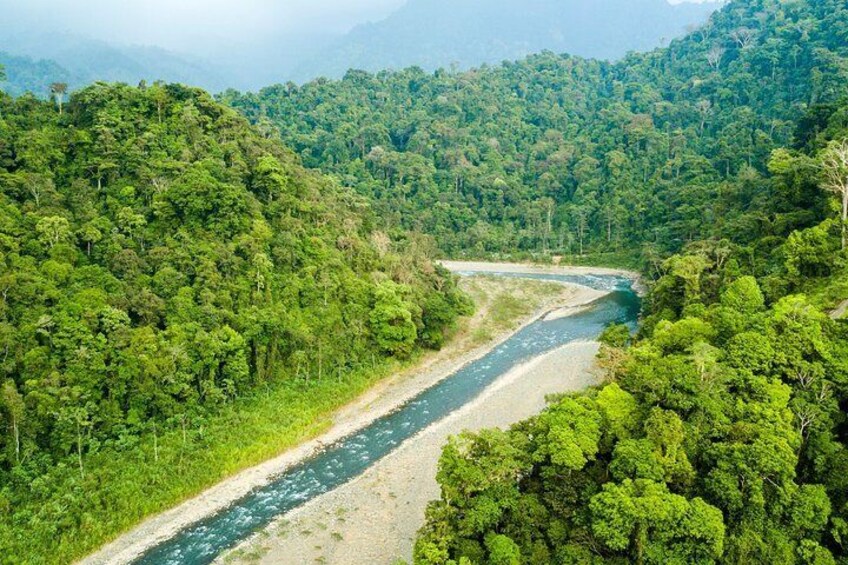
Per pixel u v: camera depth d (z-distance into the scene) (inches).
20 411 1870.1
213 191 2888.8
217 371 2455.7
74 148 3043.8
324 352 2834.6
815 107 3959.2
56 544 1674.5
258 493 2014.0
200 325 2453.2
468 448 1637.6
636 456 1441.9
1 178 2583.7
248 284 2770.7
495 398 2738.7
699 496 1421.0
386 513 1889.8
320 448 2317.9
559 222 6825.8
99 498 1839.3
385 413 2630.4
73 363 2079.2
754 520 1353.3
